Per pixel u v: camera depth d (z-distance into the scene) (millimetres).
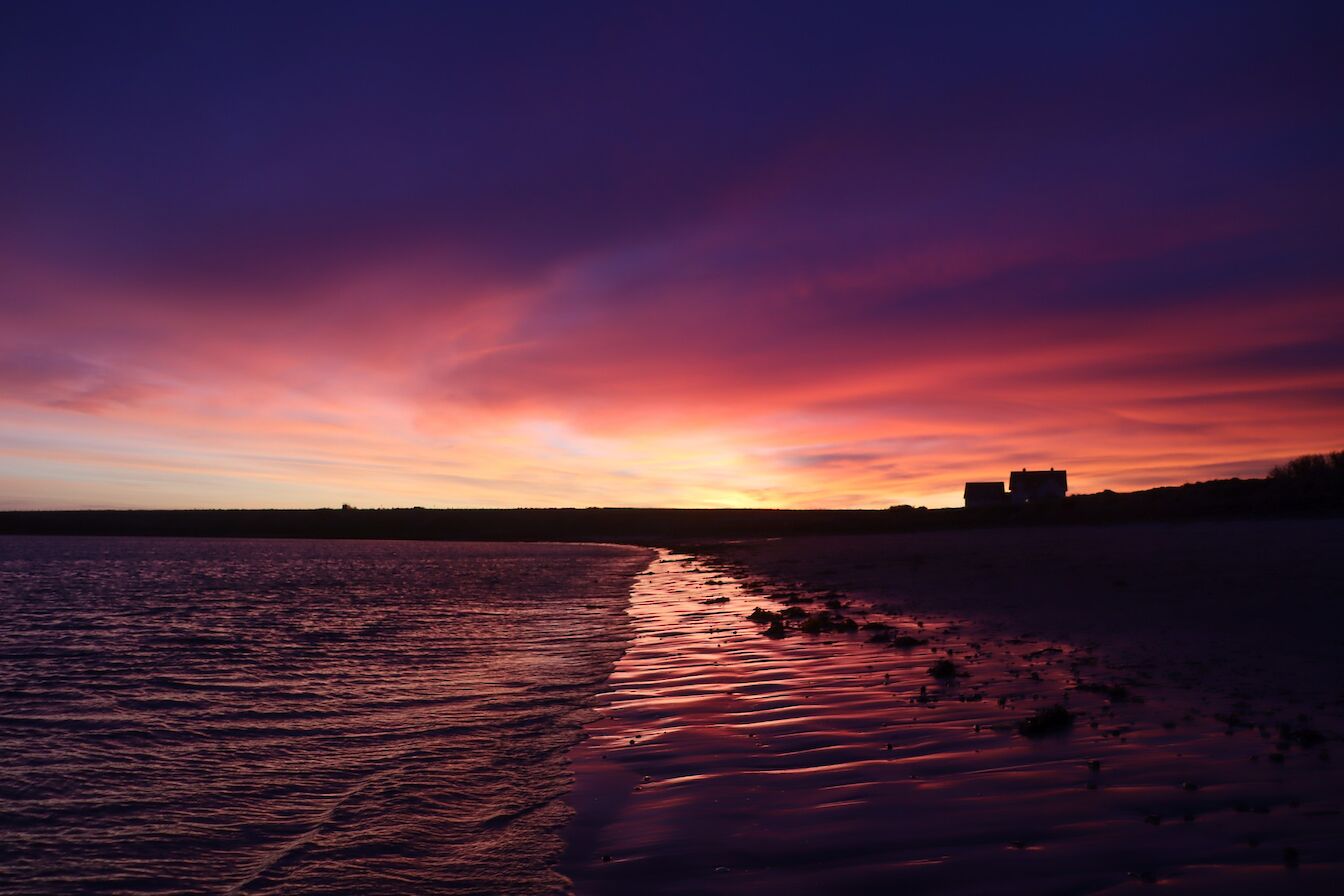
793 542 79750
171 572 62750
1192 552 27000
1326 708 8906
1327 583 17344
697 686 13078
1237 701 9461
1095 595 19406
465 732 11188
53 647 22125
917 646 15016
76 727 12594
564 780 8672
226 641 22656
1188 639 13297
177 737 11836
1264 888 5148
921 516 101000
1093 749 8180
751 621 21141
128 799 8930
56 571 64625
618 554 89438
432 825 7699
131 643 22766
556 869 6418
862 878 5738
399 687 15055
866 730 9586
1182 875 5414
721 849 6457
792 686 12398
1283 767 7242
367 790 8828
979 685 11391
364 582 48688
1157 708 9453
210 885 6676
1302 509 46406
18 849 7508
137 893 6574
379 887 6363
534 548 122625
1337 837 5797
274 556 96812
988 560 32594
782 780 8039
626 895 5816
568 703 12617
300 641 22312
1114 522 54031
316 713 13133
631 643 18734
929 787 7480
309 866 6848
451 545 148500
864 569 34969
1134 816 6457
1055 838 6152
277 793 8984
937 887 5523
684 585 37000
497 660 17656
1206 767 7402
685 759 9039
